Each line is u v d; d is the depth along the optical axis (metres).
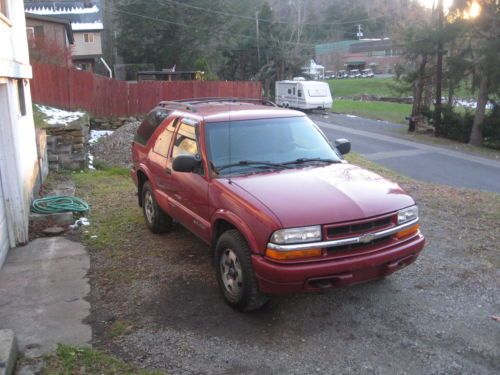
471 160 18.81
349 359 3.79
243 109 5.90
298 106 37.59
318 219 4.01
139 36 46.03
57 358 3.71
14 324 4.32
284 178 4.73
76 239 6.56
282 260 3.96
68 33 37.69
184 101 6.85
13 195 6.16
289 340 4.07
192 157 5.03
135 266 5.60
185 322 4.36
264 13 57.78
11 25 6.84
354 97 56.66
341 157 5.67
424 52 27.75
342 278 4.07
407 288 4.98
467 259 5.74
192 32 45.94
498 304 4.65
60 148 11.12
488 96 25.58
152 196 6.51
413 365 3.71
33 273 5.44
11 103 6.16
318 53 78.94
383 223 4.28
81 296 4.88
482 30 24.09
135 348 3.96
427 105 30.89
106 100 20.03
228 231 4.56
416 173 15.61
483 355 3.83
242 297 4.35
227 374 3.62
